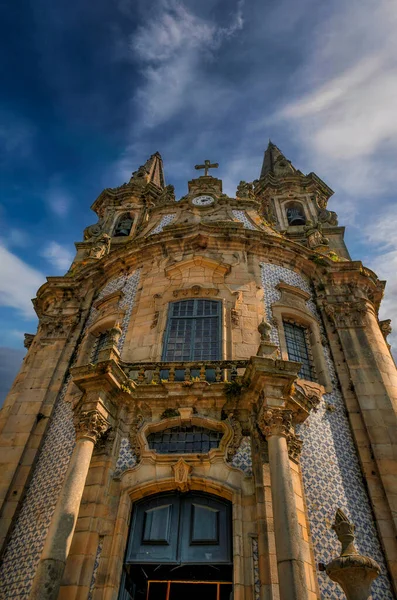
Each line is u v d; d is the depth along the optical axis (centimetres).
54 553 679
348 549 646
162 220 1758
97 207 2417
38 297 1577
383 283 1480
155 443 934
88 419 851
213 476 852
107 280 1511
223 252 1394
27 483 1009
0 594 830
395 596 776
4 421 1133
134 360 1120
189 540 802
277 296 1295
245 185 1930
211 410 945
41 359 1296
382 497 902
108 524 809
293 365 870
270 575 706
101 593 726
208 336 1148
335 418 1038
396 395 1074
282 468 748
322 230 1858
